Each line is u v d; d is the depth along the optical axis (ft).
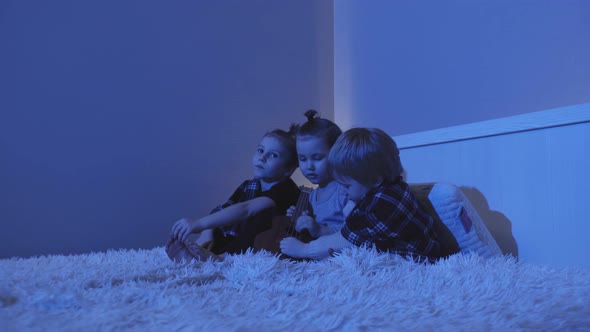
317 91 7.48
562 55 4.38
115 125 5.99
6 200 5.42
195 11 6.56
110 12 6.01
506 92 4.92
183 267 3.39
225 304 2.30
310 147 4.59
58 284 2.72
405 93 6.29
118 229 5.96
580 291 2.47
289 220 4.48
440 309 2.21
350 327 1.96
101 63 5.94
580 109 3.27
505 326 1.99
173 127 6.33
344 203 4.51
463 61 5.42
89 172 5.83
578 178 3.30
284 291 2.62
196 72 6.52
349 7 7.38
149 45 6.23
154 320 2.04
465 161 4.20
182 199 6.35
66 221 5.69
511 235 3.77
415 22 6.13
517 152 3.73
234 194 5.58
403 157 4.99
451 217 3.59
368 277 2.87
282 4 7.21
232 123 6.73
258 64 6.97
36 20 5.62
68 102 5.75
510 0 4.90
